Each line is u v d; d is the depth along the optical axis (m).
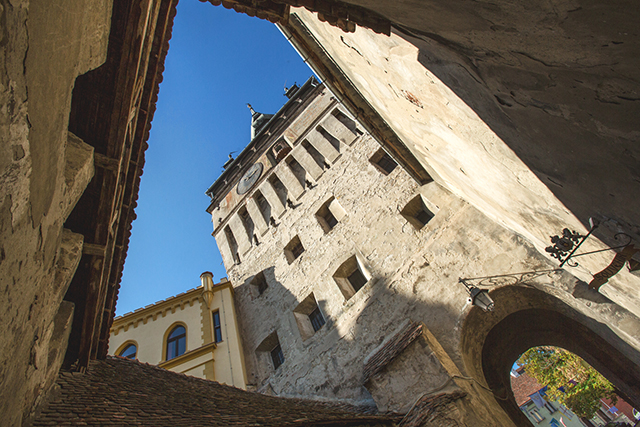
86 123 4.95
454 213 12.67
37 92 2.71
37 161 2.96
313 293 15.27
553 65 3.18
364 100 10.06
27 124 2.65
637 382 9.73
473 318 10.57
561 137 4.02
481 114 5.21
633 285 5.97
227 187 25.39
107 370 8.05
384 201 15.41
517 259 10.40
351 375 11.73
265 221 20.80
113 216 5.90
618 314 7.94
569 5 2.47
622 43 2.48
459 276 11.30
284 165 21.28
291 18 8.02
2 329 3.05
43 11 2.50
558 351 22.38
